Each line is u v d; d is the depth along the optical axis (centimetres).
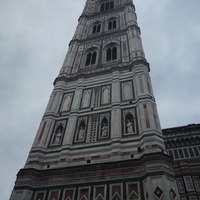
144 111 2192
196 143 3303
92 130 2302
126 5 4894
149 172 1600
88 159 1975
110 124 2255
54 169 1917
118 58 3272
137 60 2916
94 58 3550
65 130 2362
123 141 2012
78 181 1788
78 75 3089
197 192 2719
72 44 3981
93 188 1709
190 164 3036
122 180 1691
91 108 2553
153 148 1794
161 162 1641
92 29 4509
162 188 1489
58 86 2994
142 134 1961
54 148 2186
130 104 2397
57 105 2725
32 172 1898
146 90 2436
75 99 2727
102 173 1775
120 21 4394
